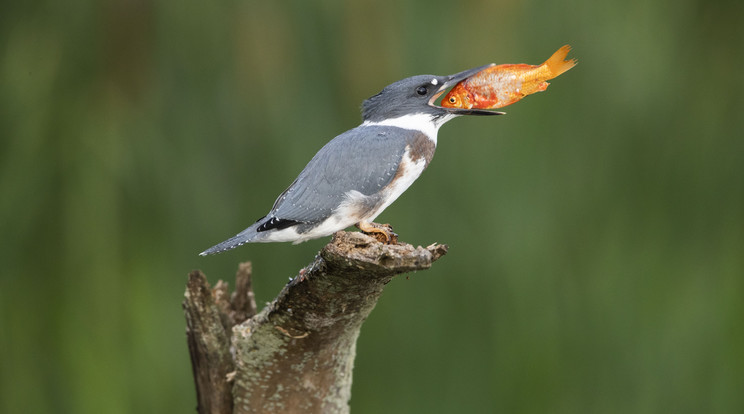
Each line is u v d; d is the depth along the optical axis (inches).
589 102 331.0
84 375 305.9
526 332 337.1
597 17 329.1
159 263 320.2
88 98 320.5
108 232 314.5
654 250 337.7
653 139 337.1
